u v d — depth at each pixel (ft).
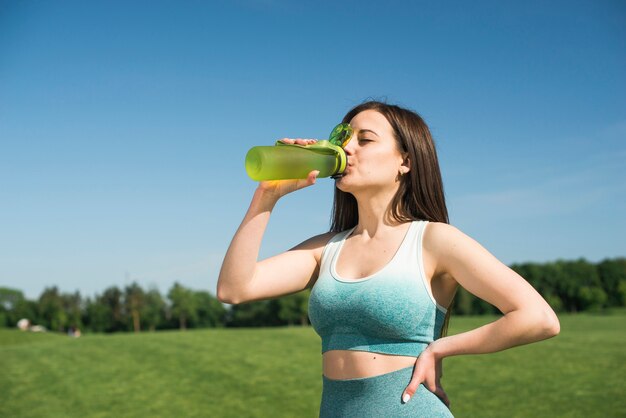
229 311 318.45
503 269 6.59
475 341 6.50
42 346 73.72
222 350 66.95
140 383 51.34
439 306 7.16
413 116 7.88
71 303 317.63
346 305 6.99
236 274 7.48
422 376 6.59
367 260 7.38
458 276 6.86
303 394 44.57
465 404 36.50
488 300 6.64
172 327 314.14
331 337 7.25
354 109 8.00
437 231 7.08
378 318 6.80
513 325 6.30
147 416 40.70
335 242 8.01
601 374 42.50
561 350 54.60
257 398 44.16
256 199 7.55
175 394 46.83
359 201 7.73
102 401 45.62
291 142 7.54
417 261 7.02
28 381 53.72
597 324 99.86
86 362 61.98
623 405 33.42
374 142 7.55
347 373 7.01
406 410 6.61
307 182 7.33
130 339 78.43
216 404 43.11
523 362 49.03
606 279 276.00
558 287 277.64
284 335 82.28
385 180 7.50
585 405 33.99
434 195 7.77
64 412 42.83
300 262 8.10
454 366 48.75
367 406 6.79
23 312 313.12
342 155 7.45
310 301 7.48
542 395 37.37
